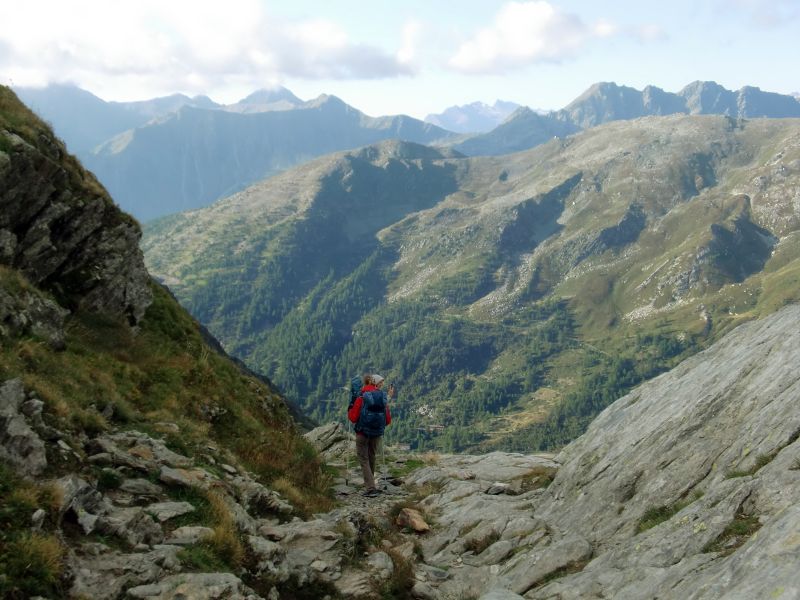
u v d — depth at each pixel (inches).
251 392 855.7
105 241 772.0
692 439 410.3
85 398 463.8
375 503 609.0
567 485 514.0
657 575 294.7
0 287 509.7
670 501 376.5
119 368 602.2
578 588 329.1
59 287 685.3
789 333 424.5
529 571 381.1
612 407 663.8
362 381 654.5
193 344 867.4
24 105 783.1
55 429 375.6
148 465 395.2
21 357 454.9
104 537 290.4
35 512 263.6
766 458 333.1
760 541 252.1
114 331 708.7
